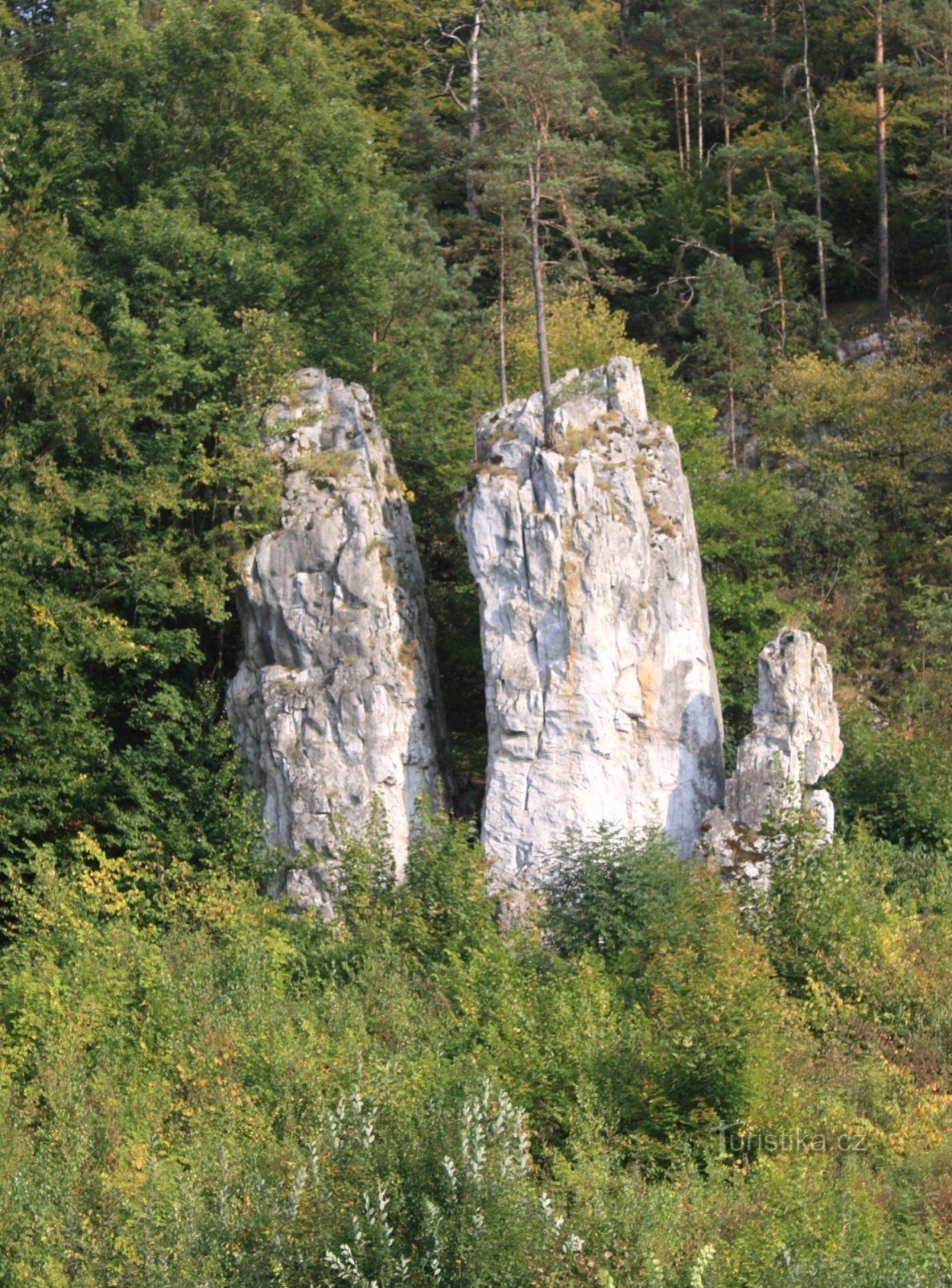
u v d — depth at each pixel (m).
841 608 39.25
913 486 41.94
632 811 29.62
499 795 29.66
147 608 32.12
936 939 26.58
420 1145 16.34
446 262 47.66
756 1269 16.50
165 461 32.44
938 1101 21.59
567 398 31.33
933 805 31.81
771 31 56.81
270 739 30.55
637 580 30.11
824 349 47.28
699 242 49.34
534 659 29.70
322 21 55.66
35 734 31.14
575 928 27.33
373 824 29.06
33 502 30.95
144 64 36.91
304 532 31.09
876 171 51.97
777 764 27.95
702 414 41.03
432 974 25.61
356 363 38.44
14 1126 21.81
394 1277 14.97
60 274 31.94
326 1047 22.64
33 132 36.28
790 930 25.91
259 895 29.78
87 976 25.08
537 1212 15.78
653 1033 21.94
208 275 34.81
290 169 37.47
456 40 54.94
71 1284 17.03
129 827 31.02
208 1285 15.66
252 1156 18.84
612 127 39.94
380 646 30.55
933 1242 18.47
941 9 48.72
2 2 42.22
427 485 39.06
